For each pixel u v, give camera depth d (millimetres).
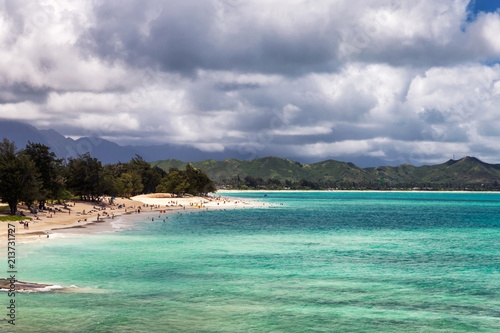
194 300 36375
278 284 42719
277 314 32906
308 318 32031
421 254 63688
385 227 111938
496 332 29484
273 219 137250
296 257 59719
